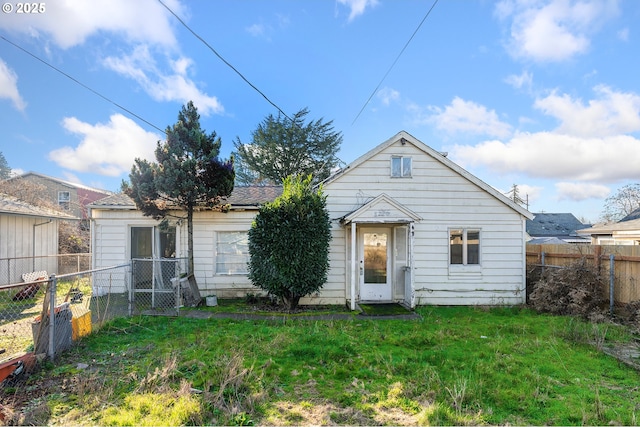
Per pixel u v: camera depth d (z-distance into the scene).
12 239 12.59
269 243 8.72
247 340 5.99
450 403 3.75
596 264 9.06
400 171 10.20
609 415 3.49
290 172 28.20
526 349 5.68
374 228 10.39
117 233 10.80
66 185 26.44
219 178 9.68
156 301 9.38
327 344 5.84
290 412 3.57
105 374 4.48
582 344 6.01
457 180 10.25
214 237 10.77
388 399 3.86
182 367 4.69
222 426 3.29
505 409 3.69
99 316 7.43
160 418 3.35
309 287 8.77
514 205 10.23
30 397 3.87
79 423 3.29
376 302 10.20
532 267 10.76
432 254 10.14
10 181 20.55
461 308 9.61
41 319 4.91
